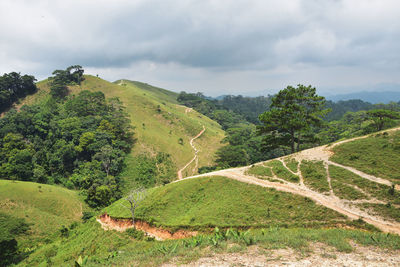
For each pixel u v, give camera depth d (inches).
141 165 3499.0
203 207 1387.8
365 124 3828.7
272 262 494.0
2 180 2556.6
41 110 4360.2
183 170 3607.3
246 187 1429.6
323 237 644.7
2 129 3481.8
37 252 1753.2
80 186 3026.6
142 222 1501.0
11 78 5108.3
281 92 2006.6
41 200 2416.3
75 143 3590.1
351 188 1122.0
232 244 622.5
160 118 5216.5
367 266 462.9
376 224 863.7
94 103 4616.1
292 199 1172.5
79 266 609.0
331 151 1567.4
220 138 5123.0
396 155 1246.3
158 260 550.9
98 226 1791.3
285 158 1748.3
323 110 1982.0
